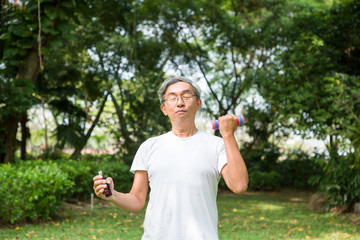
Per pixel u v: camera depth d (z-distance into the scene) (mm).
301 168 14430
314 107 9883
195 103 2105
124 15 11805
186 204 1932
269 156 14859
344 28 10758
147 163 2076
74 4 8234
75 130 12922
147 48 13781
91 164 10234
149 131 13594
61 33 7809
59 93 12758
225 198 11891
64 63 12719
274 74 10477
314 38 10078
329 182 8562
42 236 5609
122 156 13125
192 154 2004
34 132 19312
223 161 1981
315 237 6148
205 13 12969
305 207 9977
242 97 14711
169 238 1911
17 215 6195
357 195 7965
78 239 5570
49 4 7492
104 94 14789
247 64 14969
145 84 13062
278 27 11758
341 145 8359
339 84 8938
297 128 9805
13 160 8633
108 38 13297
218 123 1968
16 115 8297
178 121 2068
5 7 9352
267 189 14055
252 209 9570
